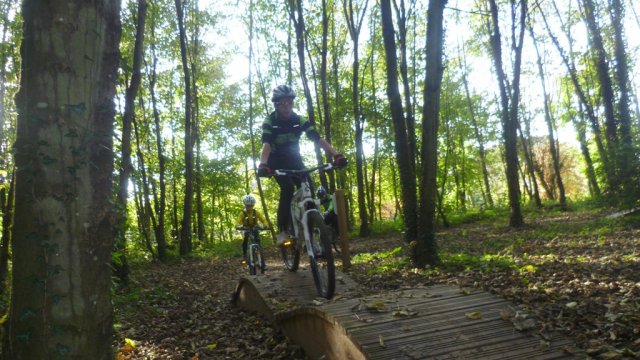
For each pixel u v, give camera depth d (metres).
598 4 16.81
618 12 15.45
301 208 5.11
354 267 9.07
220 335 5.62
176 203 21.78
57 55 2.35
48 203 2.36
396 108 8.56
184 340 5.65
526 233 13.01
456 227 20.69
